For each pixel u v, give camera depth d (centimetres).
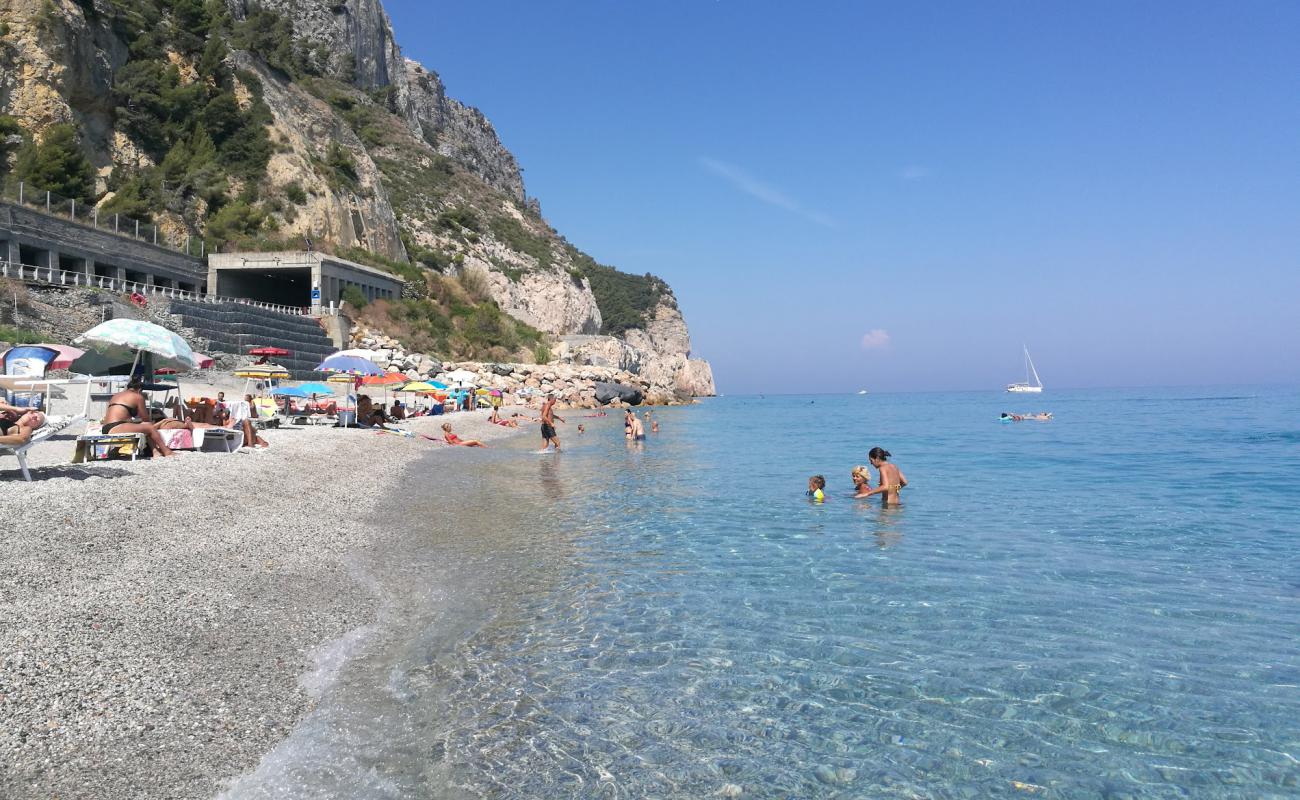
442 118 18738
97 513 918
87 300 3591
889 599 835
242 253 5597
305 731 510
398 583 871
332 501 1338
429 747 499
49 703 496
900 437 3712
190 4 6781
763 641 702
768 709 564
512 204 13638
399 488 1622
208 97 6688
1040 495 1672
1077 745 511
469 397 4838
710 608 798
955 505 1511
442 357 6494
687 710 561
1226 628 740
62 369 1969
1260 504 1549
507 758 488
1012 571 958
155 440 1441
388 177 11056
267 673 591
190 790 429
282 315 4962
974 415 6681
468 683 602
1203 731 529
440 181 12181
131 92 5741
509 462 2291
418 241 9800
